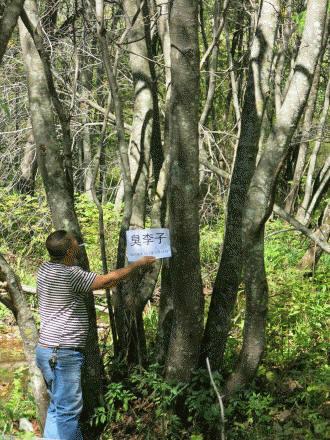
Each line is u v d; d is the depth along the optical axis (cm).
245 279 488
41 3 961
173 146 481
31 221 1198
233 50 1306
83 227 1088
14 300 480
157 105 635
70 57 891
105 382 550
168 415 515
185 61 468
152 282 575
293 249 1055
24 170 1346
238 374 511
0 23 420
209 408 501
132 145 622
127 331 553
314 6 449
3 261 472
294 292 725
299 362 587
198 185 486
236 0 962
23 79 1175
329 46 1243
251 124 525
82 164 1495
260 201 464
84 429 518
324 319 689
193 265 494
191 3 462
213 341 539
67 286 473
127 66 1185
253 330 497
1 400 629
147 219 1064
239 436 500
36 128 504
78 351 480
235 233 530
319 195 1221
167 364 525
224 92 1431
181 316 506
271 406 533
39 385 489
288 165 1488
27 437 459
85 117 1059
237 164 531
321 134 1219
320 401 537
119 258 544
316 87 1251
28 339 484
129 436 519
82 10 635
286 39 761
